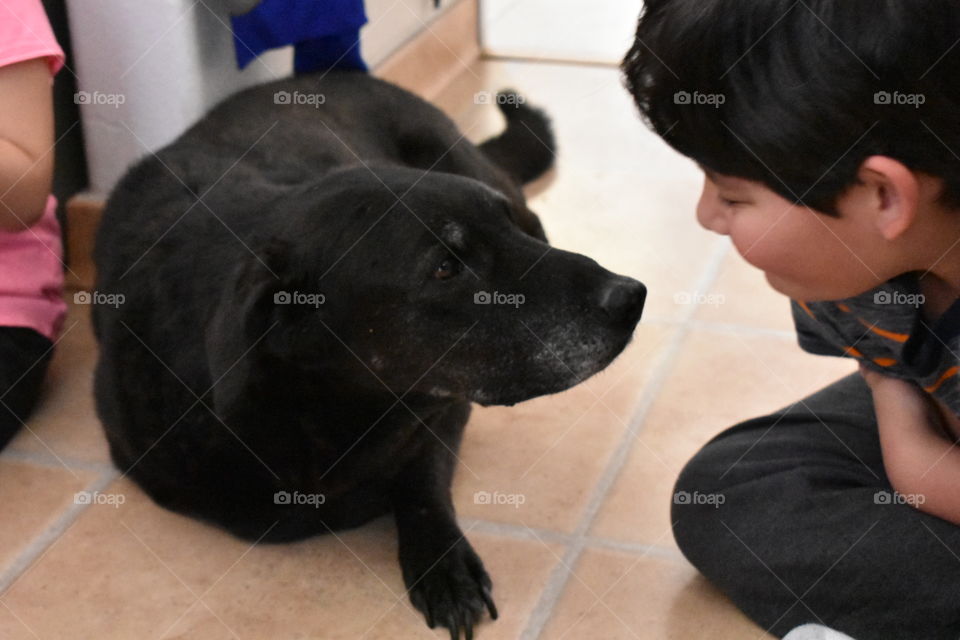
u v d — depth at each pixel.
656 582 1.69
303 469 1.71
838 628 1.49
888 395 1.52
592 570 1.72
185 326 1.68
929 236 1.21
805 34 1.10
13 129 1.88
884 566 1.43
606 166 3.10
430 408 1.71
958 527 1.41
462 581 1.64
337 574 1.74
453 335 1.58
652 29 1.22
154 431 1.74
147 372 1.73
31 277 2.09
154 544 1.81
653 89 1.22
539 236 2.43
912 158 1.12
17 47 1.85
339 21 2.43
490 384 1.61
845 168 1.14
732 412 2.10
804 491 1.53
